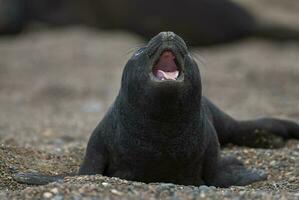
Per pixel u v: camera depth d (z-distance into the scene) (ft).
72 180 72.28
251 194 66.59
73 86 189.57
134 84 74.33
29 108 165.58
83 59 229.45
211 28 292.40
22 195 66.13
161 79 71.87
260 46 272.10
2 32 302.86
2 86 197.06
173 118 73.67
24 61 232.12
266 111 143.33
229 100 164.25
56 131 128.98
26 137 120.67
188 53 73.87
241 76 198.18
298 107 147.84
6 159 86.74
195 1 293.84
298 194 67.72
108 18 307.58
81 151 96.22
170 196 65.82
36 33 303.48
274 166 89.04
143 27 300.20
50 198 65.00
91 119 145.69
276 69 206.59
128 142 77.41
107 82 195.11
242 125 99.71
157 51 71.51
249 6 305.73
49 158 92.07
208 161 83.25
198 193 66.59
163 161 77.36
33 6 319.68
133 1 299.79
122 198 64.85
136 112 75.05
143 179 79.30
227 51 261.65
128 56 233.55
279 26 290.97
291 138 102.78
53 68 218.38
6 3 304.30
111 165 81.10
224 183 83.51
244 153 93.97
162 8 296.10
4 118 150.10
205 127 80.59
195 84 73.72
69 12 316.81
